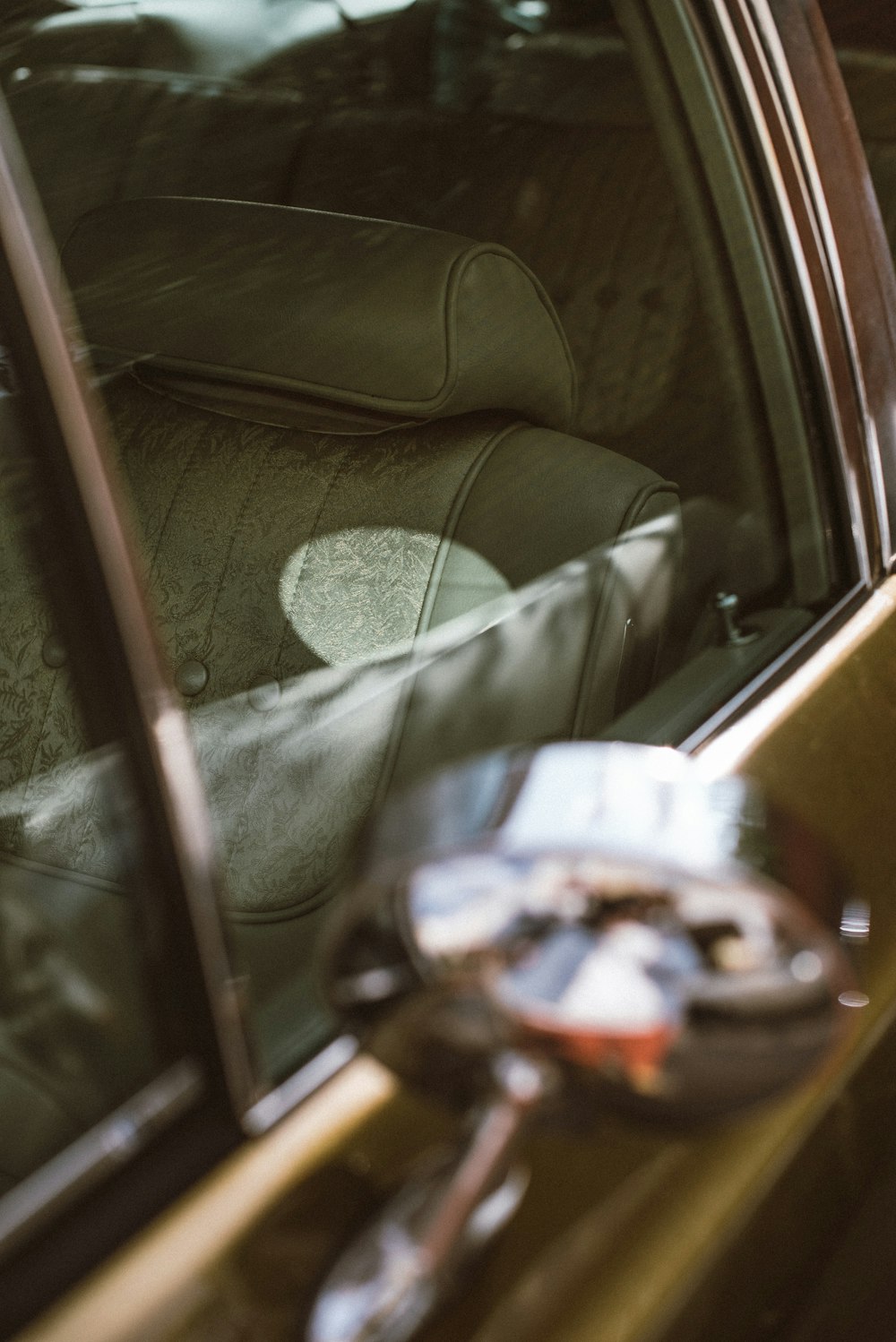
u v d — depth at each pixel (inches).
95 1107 34.0
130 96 76.8
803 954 22.4
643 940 22.7
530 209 87.2
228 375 63.5
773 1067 22.8
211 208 65.5
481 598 55.5
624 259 81.9
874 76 84.6
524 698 51.2
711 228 50.8
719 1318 28.3
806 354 50.7
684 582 55.9
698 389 75.0
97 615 25.8
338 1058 28.0
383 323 57.1
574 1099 23.0
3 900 39.6
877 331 54.1
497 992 22.3
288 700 57.4
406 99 87.8
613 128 84.8
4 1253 23.8
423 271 56.3
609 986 22.1
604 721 51.1
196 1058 26.7
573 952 22.5
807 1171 32.4
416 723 52.7
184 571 64.6
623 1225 27.1
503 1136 22.1
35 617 59.3
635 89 84.8
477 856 21.1
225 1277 23.6
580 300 84.0
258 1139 26.2
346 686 56.5
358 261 58.4
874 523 53.4
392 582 58.4
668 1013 22.0
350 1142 26.4
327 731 54.6
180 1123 26.0
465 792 22.5
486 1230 24.7
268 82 82.7
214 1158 25.7
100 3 77.0
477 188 88.3
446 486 58.3
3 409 49.5
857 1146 35.5
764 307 50.2
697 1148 29.6
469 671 52.6
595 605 51.6
